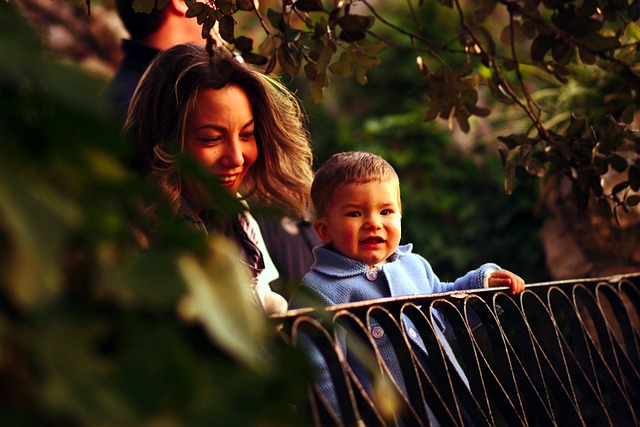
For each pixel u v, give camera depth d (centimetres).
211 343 113
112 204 119
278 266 437
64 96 99
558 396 294
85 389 93
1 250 95
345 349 319
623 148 527
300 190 363
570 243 593
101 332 102
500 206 765
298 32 264
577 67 600
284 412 114
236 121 326
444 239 784
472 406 264
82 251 108
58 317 96
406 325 336
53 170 105
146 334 103
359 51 265
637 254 551
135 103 331
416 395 243
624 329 341
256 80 336
